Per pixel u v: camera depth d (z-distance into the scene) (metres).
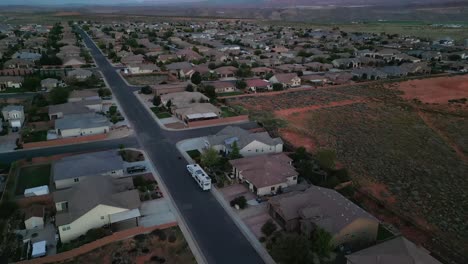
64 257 41.31
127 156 67.88
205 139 77.56
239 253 43.44
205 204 53.59
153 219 49.53
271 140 72.31
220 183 58.50
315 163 66.56
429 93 125.19
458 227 50.06
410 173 66.31
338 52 192.50
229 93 117.88
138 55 162.38
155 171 63.25
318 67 157.12
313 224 44.91
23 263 39.66
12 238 45.19
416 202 56.34
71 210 46.50
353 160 71.12
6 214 48.91
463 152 78.00
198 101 100.25
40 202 52.41
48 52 166.88
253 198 55.34
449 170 68.19
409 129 91.12
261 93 118.44
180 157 69.06
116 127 83.44
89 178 53.22
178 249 43.66
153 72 142.88
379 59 179.00
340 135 85.00
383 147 78.62
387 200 56.56
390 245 40.34
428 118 100.62
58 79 122.75
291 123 91.81
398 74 149.00
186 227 48.03
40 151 70.44
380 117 99.88
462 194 59.22
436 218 52.06
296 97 116.31
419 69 155.00
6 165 62.44
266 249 44.22
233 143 66.62
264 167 59.69
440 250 44.50
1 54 157.12
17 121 80.19
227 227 48.31
